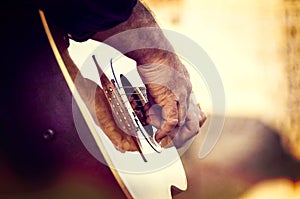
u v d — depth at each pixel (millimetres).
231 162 887
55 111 633
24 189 645
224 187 886
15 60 629
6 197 635
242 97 895
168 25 855
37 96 632
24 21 626
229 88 892
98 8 642
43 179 642
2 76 629
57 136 634
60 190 646
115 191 654
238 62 890
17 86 630
